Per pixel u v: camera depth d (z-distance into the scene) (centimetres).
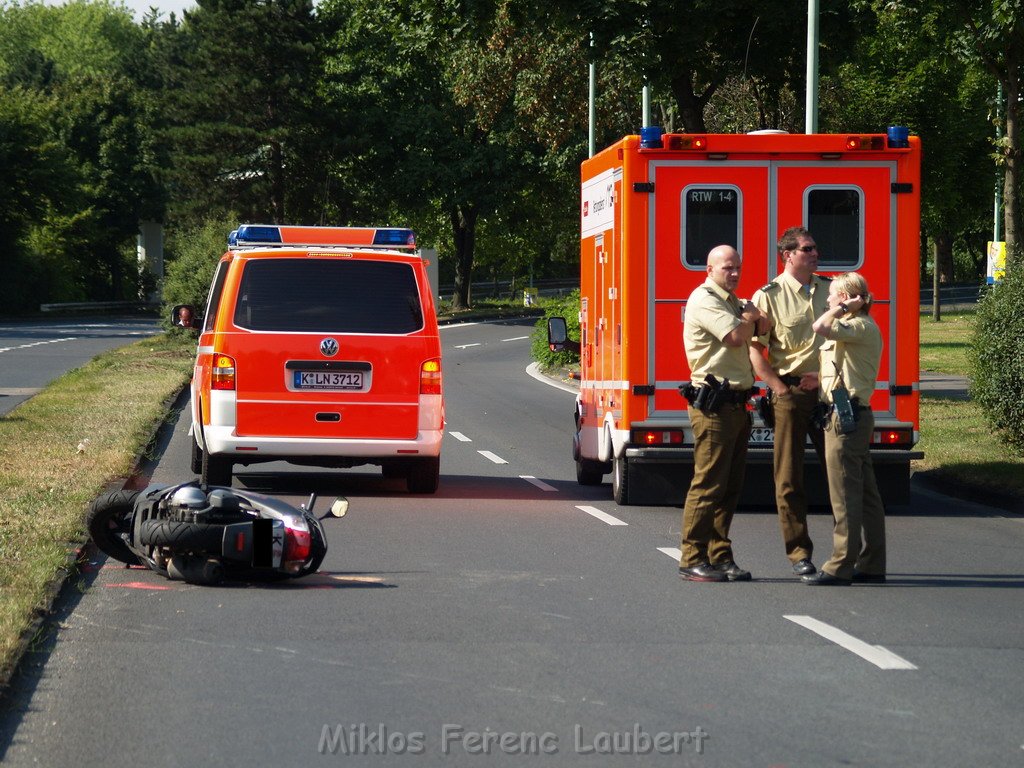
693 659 1515
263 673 1444
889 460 2683
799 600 1859
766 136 2662
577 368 7631
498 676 1437
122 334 11325
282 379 2816
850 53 5544
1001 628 1684
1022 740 1221
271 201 14462
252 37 13925
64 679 1414
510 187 14475
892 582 2008
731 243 2673
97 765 1140
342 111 14425
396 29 5706
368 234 3031
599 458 2983
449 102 14700
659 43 5103
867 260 2680
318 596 1861
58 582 1838
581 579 2005
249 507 1980
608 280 2855
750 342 1981
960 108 9344
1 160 16062
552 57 7856
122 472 2991
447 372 7956
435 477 2961
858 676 1446
